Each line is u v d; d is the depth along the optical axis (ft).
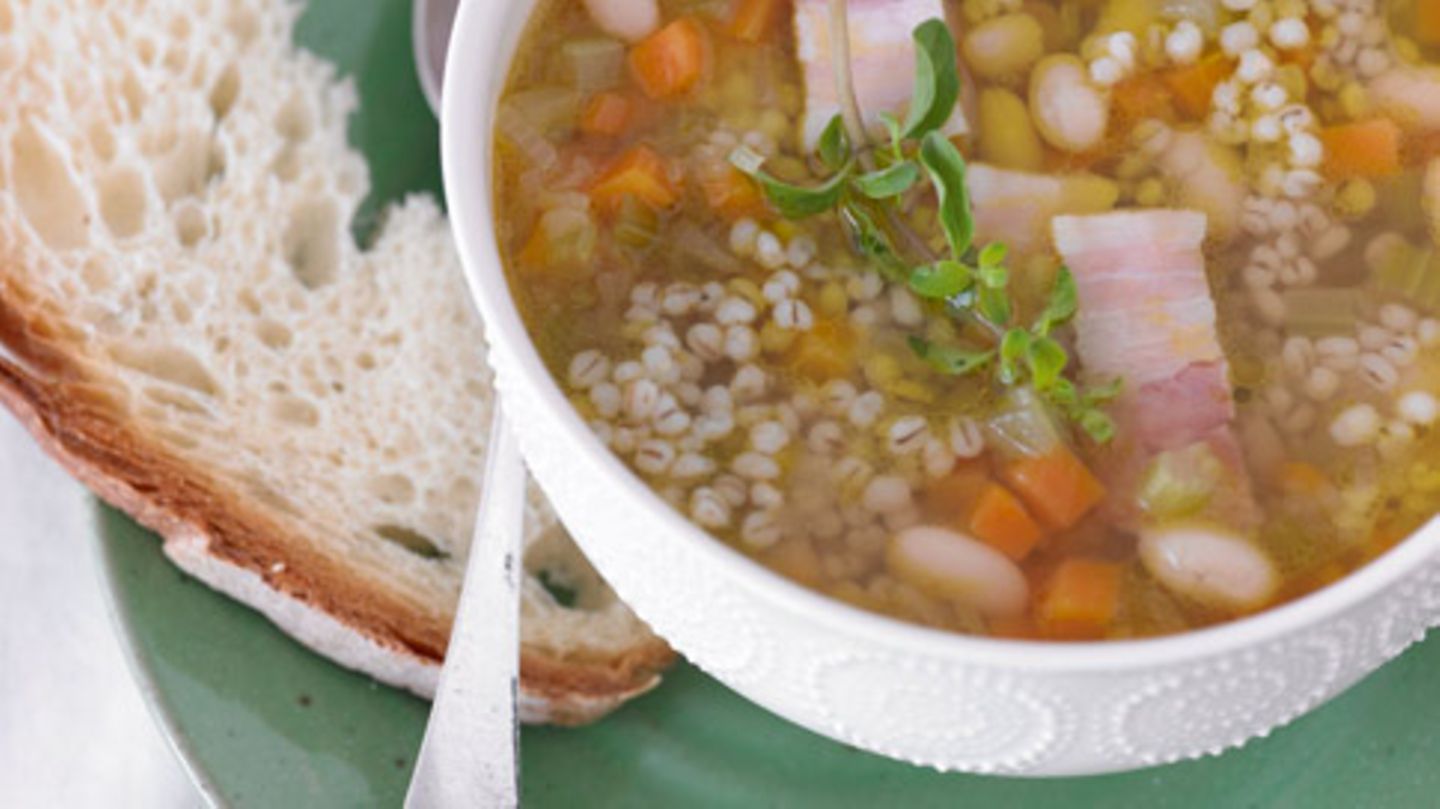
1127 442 1.43
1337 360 1.44
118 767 1.75
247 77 1.77
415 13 1.75
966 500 1.42
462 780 1.51
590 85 1.49
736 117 1.49
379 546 1.63
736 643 1.43
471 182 1.42
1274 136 1.48
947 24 1.50
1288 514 1.42
